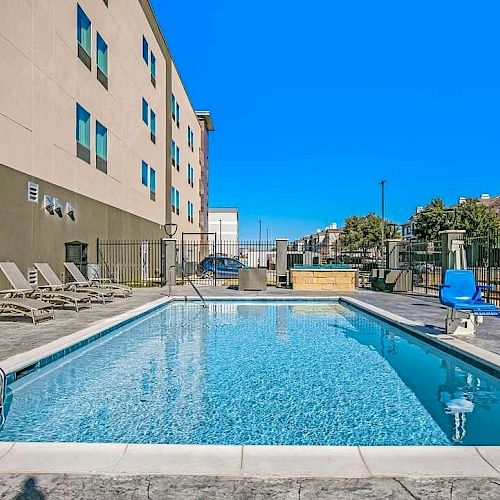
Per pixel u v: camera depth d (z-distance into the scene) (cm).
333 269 1862
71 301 1154
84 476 273
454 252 1166
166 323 1080
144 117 2484
